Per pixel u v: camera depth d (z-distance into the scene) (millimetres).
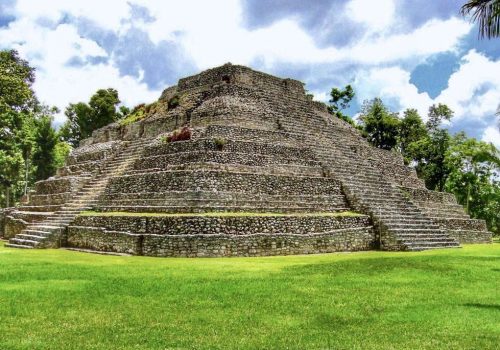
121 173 30969
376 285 14391
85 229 26297
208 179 24734
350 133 40250
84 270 17078
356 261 19500
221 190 24938
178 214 23641
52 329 9727
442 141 55625
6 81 47219
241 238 22500
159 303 11891
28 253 23969
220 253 21984
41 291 13219
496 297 12875
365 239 27219
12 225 34750
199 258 21375
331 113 47625
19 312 10984
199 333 9492
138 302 11992
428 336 9406
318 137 35406
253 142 28875
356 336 9383
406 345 8844
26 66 49844
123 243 23641
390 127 58719
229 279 15117
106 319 10445
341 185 30188
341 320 10508
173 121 34656
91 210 29109
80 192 31453
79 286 13953
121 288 13641
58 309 11281
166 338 9172
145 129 37000
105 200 29078
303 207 27312
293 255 23625
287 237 23875
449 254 23438
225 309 11352
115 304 11781
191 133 30125
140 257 21984
